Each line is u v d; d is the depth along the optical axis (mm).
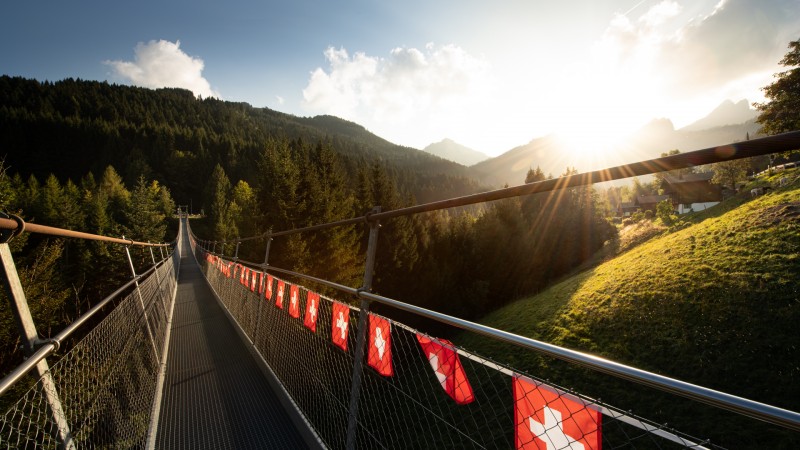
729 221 19469
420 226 31344
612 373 881
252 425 3451
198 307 9766
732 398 700
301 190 23125
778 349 10859
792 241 14578
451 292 29953
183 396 4094
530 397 1061
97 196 45500
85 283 29000
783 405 9648
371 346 1881
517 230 36656
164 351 5559
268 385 4336
